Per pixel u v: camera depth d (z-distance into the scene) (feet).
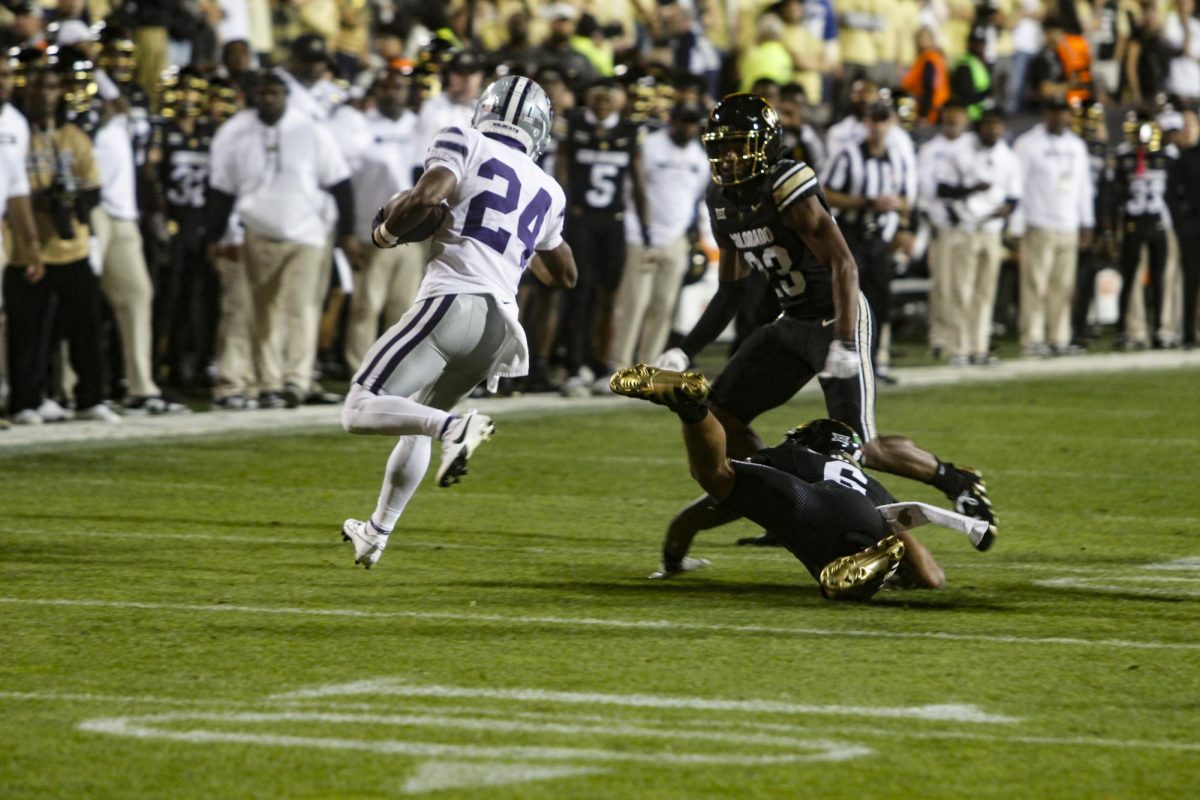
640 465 117.39
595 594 74.23
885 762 49.90
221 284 143.84
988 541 70.95
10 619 67.67
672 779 48.21
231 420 135.44
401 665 60.70
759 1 234.79
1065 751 51.13
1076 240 203.51
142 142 141.08
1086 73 246.27
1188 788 47.88
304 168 138.62
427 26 198.18
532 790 47.21
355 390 72.08
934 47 234.79
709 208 83.61
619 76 159.02
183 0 173.06
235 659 61.36
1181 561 83.82
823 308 82.07
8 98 123.13
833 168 163.43
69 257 129.39
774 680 58.90
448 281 73.15
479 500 102.06
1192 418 149.69
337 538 88.28
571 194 154.40
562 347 178.81
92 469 110.42
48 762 49.34
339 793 46.91
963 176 187.62
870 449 79.56
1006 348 215.31
